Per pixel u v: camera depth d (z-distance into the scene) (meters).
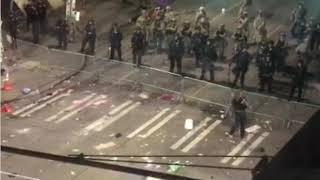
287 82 53.81
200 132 45.38
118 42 58.62
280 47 55.59
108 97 51.81
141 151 41.97
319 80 53.97
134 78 55.47
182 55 55.50
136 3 73.75
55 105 49.88
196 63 57.41
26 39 63.97
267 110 48.88
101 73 56.66
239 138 44.50
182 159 40.81
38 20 64.38
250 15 68.62
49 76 55.75
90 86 54.03
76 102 50.62
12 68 56.66
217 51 58.44
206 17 62.97
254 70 56.56
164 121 47.31
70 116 47.91
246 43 58.38
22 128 45.00
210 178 37.88
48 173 38.09
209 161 40.62
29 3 64.62
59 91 52.72
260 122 47.16
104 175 37.78
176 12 70.19
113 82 54.78
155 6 72.19
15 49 61.19
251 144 43.53
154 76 55.78
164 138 44.25
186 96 51.50
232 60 56.53
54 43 63.38
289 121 46.84
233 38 61.59
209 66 54.81
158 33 61.53
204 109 49.41
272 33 64.06
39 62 58.66
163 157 40.94
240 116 44.72
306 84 53.47
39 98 51.06
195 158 41.06
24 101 50.25
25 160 39.69
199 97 51.38
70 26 65.06
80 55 60.12
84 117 47.78
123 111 49.12
